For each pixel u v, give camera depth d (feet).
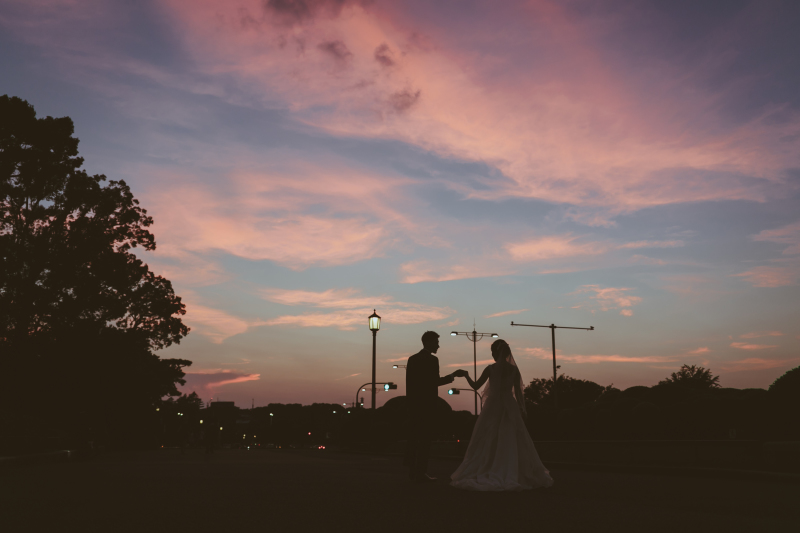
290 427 419.33
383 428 103.04
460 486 27.22
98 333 121.08
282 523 16.65
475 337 184.03
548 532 15.39
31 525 15.84
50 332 113.91
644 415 83.56
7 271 108.78
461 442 73.31
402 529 15.76
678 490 27.25
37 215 114.93
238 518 17.51
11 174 114.83
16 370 106.63
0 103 114.11
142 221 131.75
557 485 29.78
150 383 159.12
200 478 33.17
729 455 40.81
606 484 30.58
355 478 33.71
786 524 16.87
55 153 120.16
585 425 95.86
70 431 107.24
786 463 34.24
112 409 152.05
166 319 144.46
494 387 29.17
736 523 17.02
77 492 24.54
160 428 297.74
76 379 112.78
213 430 119.96
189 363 208.74
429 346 32.50
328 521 17.07
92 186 122.72
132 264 129.90
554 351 171.53
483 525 16.49
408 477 34.06
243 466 48.16
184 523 16.47
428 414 31.53
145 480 31.45
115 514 18.02
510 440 27.81
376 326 103.91
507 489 26.32
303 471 40.50
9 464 45.91
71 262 115.03
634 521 17.34
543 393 264.31
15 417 71.20
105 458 80.79
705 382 189.98
